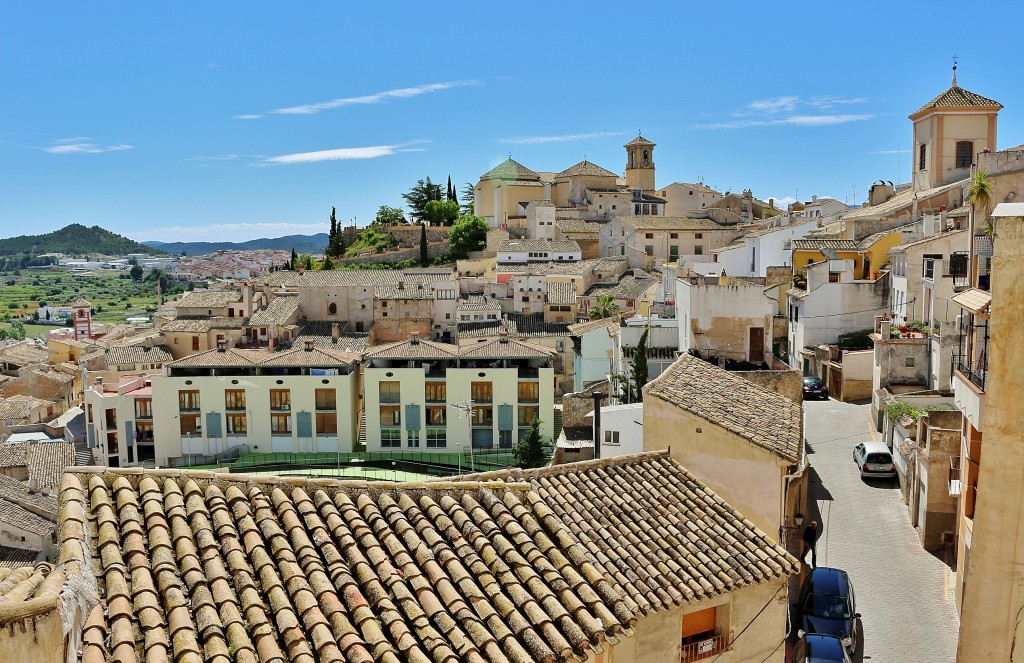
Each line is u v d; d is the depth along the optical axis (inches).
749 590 722.8
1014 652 764.0
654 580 659.4
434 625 497.7
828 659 978.1
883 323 2116.1
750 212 5940.0
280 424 3506.4
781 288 2955.2
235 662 438.0
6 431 3479.3
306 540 537.6
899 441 1683.1
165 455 3432.6
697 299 1776.6
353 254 7495.1
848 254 2960.1
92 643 419.5
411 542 562.3
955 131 3048.7
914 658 1060.5
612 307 4101.9
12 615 354.6
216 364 3454.7
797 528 1272.1
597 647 535.5
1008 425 753.6
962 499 984.3
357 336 4510.3
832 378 2466.8
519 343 3629.4
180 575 491.5
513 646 497.4
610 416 1344.7
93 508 531.5
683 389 991.0
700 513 772.6
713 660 708.0
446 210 7618.1
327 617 482.0
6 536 1818.4
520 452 2866.6
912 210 2918.3
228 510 554.9
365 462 3339.1
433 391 3503.9
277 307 4756.4
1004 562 761.0
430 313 4707.2
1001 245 745.0
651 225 5315.0
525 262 5644.7
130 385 3612.2
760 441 903.7
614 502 757.3
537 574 569.6
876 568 1314.0
